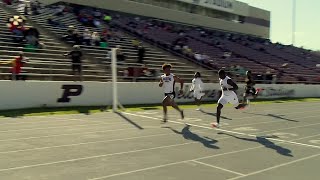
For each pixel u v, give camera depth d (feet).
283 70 122.93
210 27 161.38
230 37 151.53
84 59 72.28
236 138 34.14
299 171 23.13
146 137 33.71
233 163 24.79
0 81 51.31
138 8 131.03
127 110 55.98
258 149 29.50
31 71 59.98
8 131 35.45
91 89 60.80
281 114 56.29
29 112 49.96
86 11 109.91
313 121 48.39
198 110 58.49
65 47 73.67
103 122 42.91
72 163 23.81
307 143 32.50
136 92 66.80
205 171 22.67
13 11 88.63
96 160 24.76
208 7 159.53
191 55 98.12
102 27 99.35
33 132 35.09
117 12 124.77
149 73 72.84
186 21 149.69
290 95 102.89
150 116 49.14
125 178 20.89
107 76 68.08
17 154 25.93
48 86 56.03
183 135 35.06
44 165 23.17
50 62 65.26
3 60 59.88
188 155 26.81
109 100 63.10
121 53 77.25
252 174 22.26
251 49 140.26
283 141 33.17
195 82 60.29
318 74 135.44
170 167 23.43
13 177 20.57
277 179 21.35
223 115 52.75
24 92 53.72
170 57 94.48
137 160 25.04
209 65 97.55
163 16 140.26
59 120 43.88
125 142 31.12
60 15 96.48
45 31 79.92
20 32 69.21
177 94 71.72
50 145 29.25
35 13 91.35
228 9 169.07
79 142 30.68
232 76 94.38
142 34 105.19
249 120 47.73
